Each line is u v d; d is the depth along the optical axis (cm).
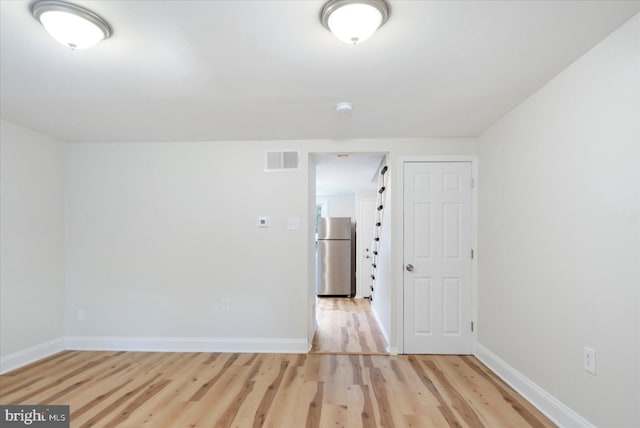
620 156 167
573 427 200
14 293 312
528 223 250
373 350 362
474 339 348
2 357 301
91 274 368
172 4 144
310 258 383
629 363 163
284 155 366
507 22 159
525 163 254
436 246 354
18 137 316
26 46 178
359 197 708
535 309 240
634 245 160
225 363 325
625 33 163
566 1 145
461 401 249
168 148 371
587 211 189
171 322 364
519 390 260
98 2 143
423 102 258
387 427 215
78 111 277
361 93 241
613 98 171
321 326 462
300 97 248
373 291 562
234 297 363
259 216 366
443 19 156
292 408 239
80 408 238
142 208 369
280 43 176
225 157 369
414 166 357
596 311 183
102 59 193
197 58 192
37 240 336
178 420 223
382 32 166
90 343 365
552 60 196
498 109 273
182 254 366
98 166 372
